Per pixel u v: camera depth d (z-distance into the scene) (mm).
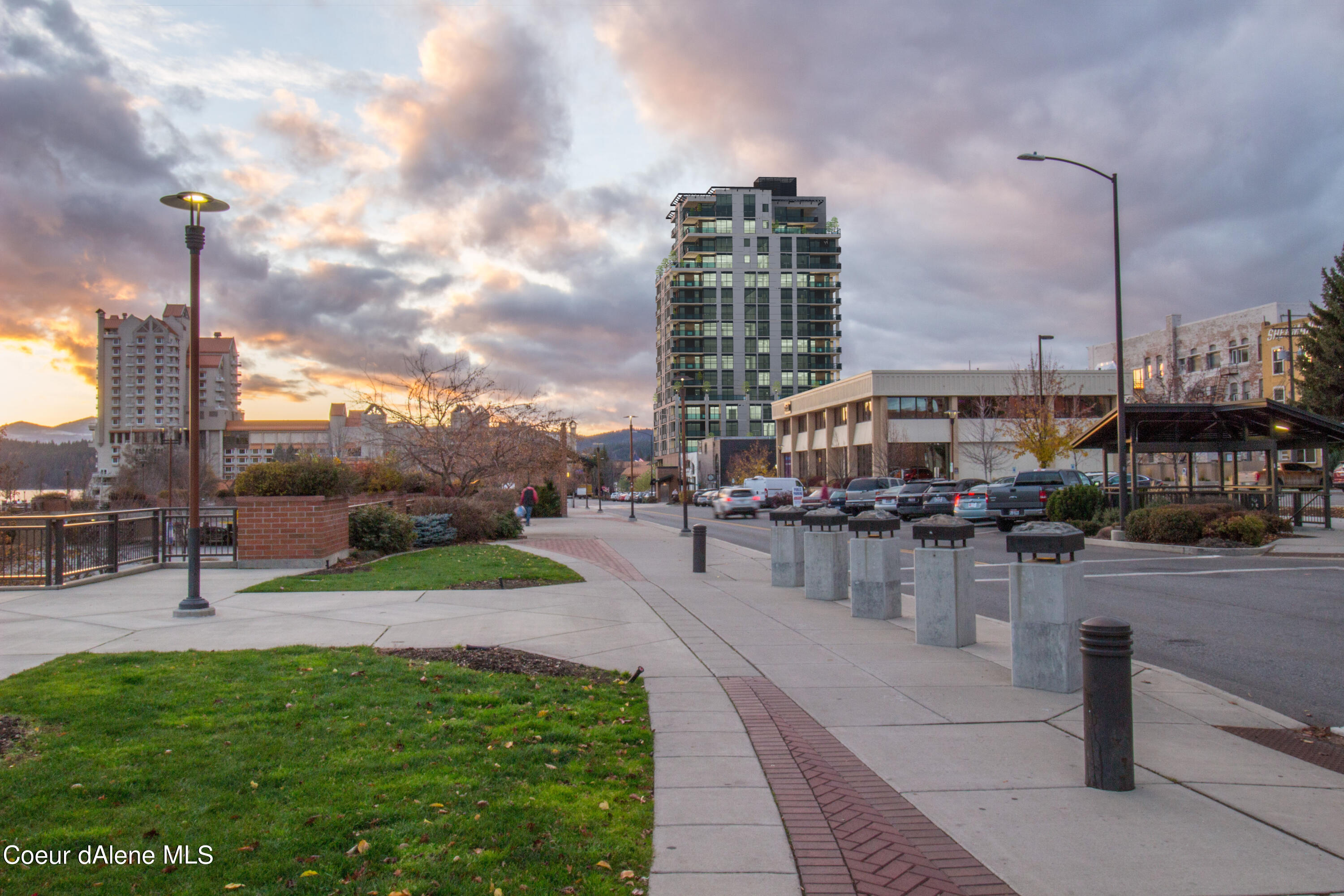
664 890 3447
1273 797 4648
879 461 56219
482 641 8812
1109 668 4785
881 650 8547
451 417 28297
